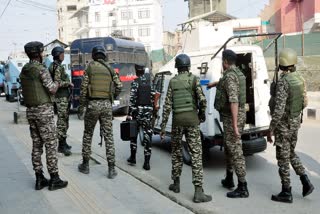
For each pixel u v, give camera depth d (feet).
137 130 25.23
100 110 21.48
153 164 26.27
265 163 26.03
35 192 19.01
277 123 17.72
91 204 17.52
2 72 109.40
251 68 24.29
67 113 27.50
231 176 20.39
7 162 24.79
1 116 55.36
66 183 19.88
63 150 27.58
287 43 73.20
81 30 257.55
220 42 72.18
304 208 17.42
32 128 19.07
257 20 135.33
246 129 23.85
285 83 17.54
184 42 81.41
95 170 23.41
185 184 21.21
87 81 21.43
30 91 18.49
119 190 19.61
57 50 26.22
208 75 23.85
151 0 242.37
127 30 247.09
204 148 25.32
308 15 95.91
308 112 46.34
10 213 16.38
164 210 16.90
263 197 18.97
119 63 55.26
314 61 68.54
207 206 17.75
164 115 19.29
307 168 24.32
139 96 24.71
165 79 29.81
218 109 19.11
